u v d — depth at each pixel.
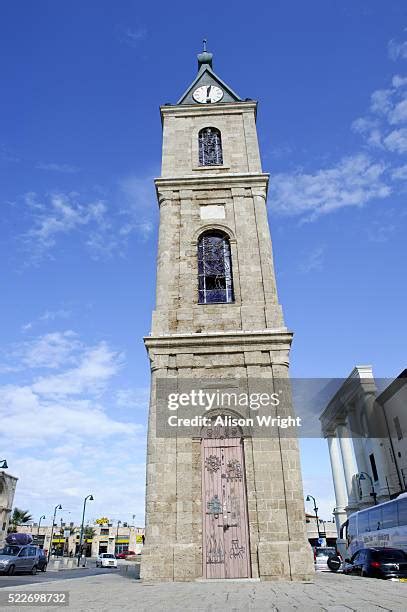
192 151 22.48
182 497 14.43
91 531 89.88
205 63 28.03
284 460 14.88
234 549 14.17
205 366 16.41
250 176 20.97
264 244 19.22
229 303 17.94
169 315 17.75
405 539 21.62
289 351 16.59
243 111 23.72
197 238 19.58
